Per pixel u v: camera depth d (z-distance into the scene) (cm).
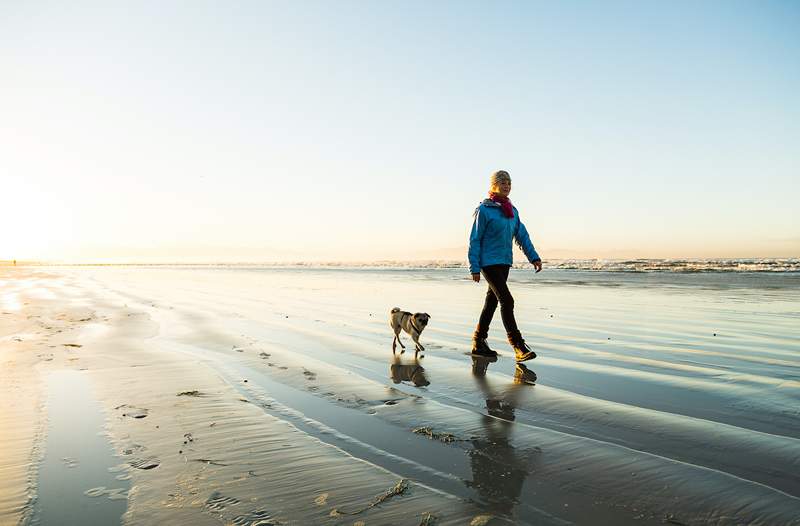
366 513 226
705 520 218
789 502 231
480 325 619
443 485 255
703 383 458
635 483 254
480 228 596
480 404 402
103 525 214
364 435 331
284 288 2023
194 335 763
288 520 219
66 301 1349
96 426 344
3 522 215
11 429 336
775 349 621
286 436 329
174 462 284
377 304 1291
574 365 544
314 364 561
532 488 251
